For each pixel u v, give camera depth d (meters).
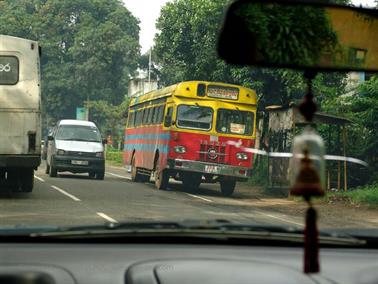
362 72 1.75
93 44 84.31
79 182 22.64
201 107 20.86
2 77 15.12
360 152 23.06
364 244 2.60
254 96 21.05
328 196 20.44
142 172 24.97
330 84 26.30
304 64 1.72
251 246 2.49
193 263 2.26
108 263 2.25
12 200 15.37
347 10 1.72
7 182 16.98
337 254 2.49
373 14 1.72
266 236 2.50
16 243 2.38
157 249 2.39
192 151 20.77
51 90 86.38
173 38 30.42
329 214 17.11
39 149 15.24
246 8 1.70
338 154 23.19
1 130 15.05
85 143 24.91
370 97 22.98
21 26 89.25
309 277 2.23
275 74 26.12
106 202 15.95
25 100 15.15
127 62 84.69
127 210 14.31
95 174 26.48
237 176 20.88
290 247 2.52
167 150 20.94
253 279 2.15
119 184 23.34
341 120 21.45
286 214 16.47
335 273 2.32
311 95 1.78
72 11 91.38
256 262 2.31
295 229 2.65
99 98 85.19
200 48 29.20
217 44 1.72
